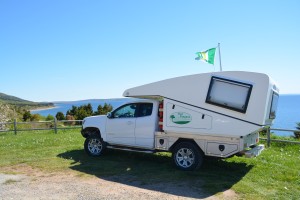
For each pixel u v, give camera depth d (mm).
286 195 6215
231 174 7801
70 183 6984
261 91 7211
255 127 7227
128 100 9570
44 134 17594
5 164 8953
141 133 8977
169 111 8297
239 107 7363
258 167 8477
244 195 6211
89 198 5961
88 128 10250
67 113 39812
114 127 9562
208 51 10133
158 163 9031
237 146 7477
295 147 11711
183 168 8125
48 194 6176
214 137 7750
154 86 8508
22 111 50719
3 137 16188
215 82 7684
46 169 8312
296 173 7820
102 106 40312
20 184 6875
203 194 6273
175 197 6086
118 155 10195
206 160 9195
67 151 10961
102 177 7523
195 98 7930
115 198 5980
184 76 8094
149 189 6586
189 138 8109
